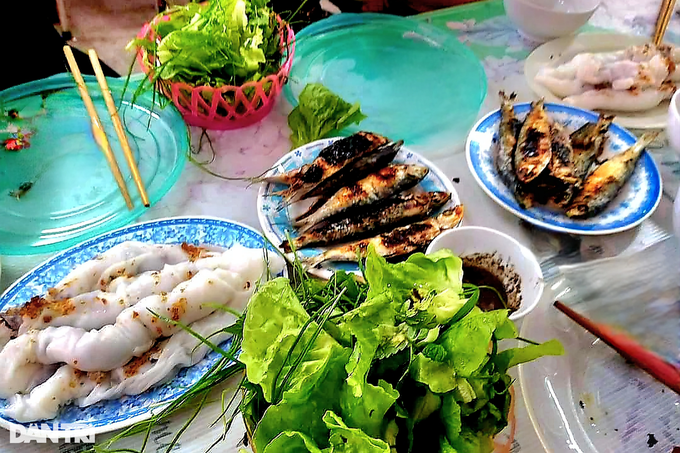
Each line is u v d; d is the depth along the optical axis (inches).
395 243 17.9
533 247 18.9
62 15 33.2
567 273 17.7
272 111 22.9
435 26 27.0
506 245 16.1
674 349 15.7
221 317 16.1
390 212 18.9
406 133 22.2
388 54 25.4
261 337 10.5
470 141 21.2
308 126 21.5
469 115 23.0
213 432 14.3
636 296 17.0
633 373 15.4
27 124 21.7
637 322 16.3
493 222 19.6
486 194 20.3
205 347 15.4
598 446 14.0
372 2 33.0
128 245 17.2
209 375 13.3
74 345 14.6
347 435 9.2
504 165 20.2
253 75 20.8
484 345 10.0
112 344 14.7
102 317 15.7
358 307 10.8
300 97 21.8
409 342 10.1
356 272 17.3
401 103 23.4
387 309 10.6
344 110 21.6
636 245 19.0
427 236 18.1
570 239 19.1
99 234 18.3
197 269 16.6
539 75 23.9
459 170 21.2
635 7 28.8
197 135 21.8
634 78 22.9
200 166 20.8
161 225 18.1
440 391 9.8
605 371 15.5
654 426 14.5
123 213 19.1
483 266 16.6
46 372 15.1
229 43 20.5
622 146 21.3
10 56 31.4
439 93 23.8
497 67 25.3
